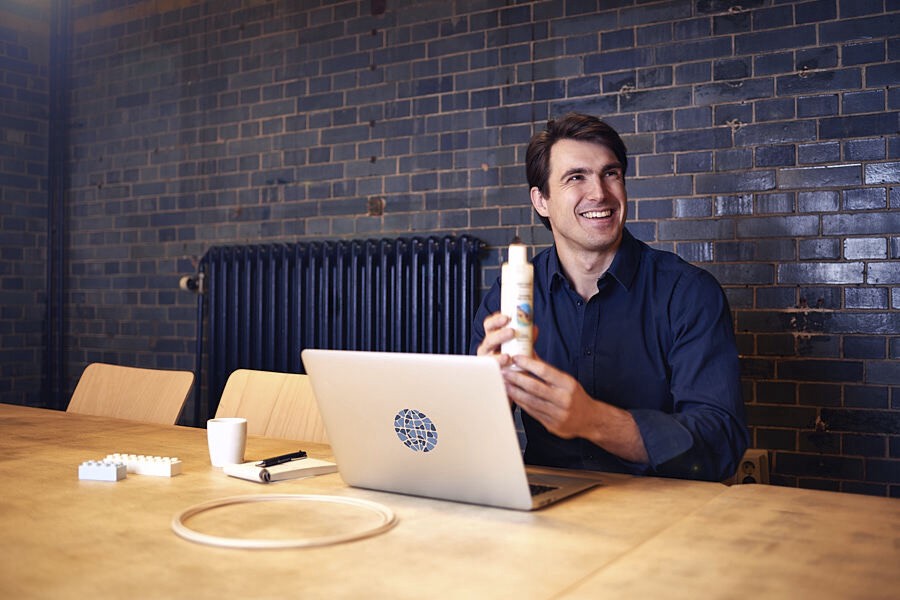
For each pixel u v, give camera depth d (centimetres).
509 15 354
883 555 93
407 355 112
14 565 90
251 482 136
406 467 122
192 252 439
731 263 310
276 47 415
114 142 467
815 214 298
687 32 319
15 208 469
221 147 431
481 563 91
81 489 130
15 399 468
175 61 448
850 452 291
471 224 360
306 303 384
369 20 389
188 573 87
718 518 110
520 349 124
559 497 121
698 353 169
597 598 79
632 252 186
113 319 465
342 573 87
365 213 387
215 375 409
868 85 290
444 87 369
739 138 310
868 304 289
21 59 473
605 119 333
